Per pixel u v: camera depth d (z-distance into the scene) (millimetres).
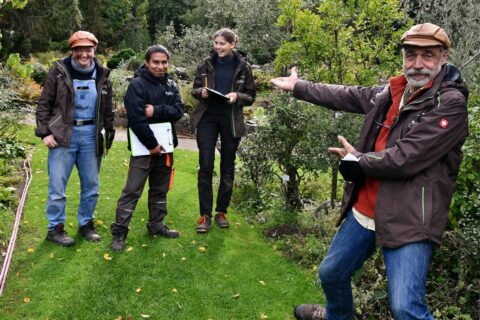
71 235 4152
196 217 4875
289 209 4934
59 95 3684
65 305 3141
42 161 6523
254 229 4711
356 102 2688
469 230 3078
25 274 3480
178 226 4578
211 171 4422
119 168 6531
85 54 3643
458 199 3193
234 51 4371
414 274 2141
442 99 2168
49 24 20562
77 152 3914
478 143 3309
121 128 10719
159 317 3119
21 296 3219
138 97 3740
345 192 2600
